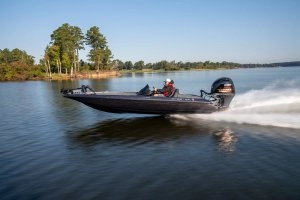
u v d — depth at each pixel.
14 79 88.62
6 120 14.57
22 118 15.01
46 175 7.15
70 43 94.94
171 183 6.53
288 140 9.43
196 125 11.85
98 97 12.59
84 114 15.52
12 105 20.89
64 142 10.05
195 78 62.75
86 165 7.75
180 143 9.55
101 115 14.98
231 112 13.43
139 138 10.27
